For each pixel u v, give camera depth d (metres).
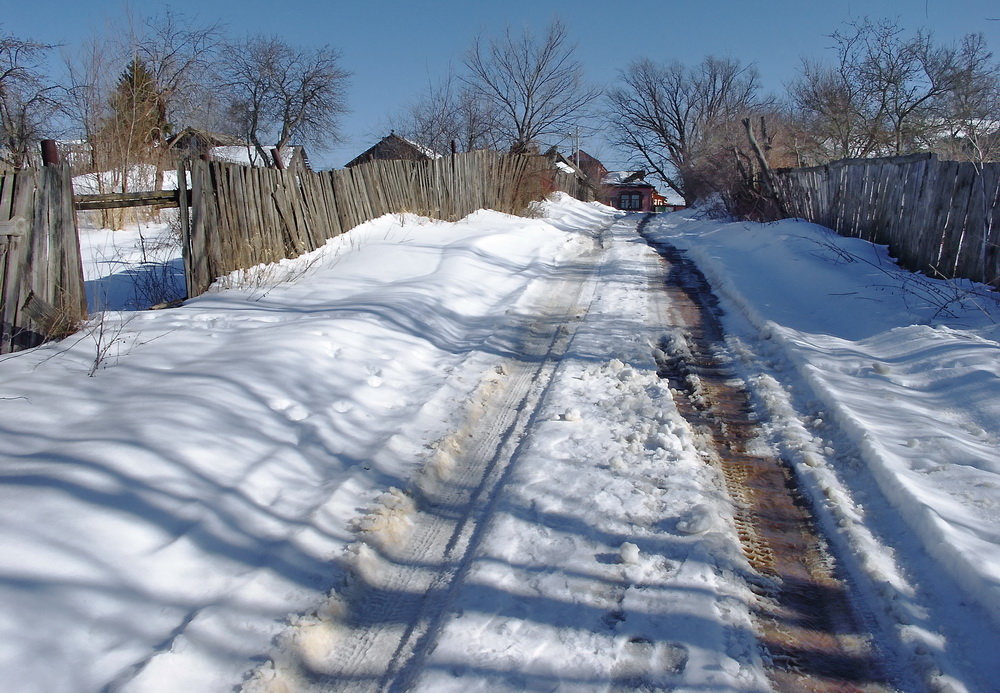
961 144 12.34
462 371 6.18
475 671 2.63
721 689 2.51
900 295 7.71
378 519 3.71
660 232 22.41
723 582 3.16
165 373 5.08
